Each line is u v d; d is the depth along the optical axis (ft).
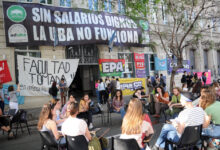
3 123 22.50
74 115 12.89
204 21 55.42
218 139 14.62
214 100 14.38
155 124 25.80
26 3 36.83
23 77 36.96
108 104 26.94
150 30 53.01
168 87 58.23
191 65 68.90
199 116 12.91
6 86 35.40
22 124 28.89
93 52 47.09
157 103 26.30
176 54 40.75
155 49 56.39
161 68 57.31
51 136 13.52
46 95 39.52
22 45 36.37
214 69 72.28
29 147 19.48
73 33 41.32
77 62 42.80
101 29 44.42
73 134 12.18
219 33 73.67
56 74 40.45
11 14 35.47
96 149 12.55
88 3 44.57
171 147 13.99
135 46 50.88
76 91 54.70
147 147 11.74
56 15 39.73
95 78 49.42
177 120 13.21
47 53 39.99
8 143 21.09
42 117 13.92
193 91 35.42
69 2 42.34
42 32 38.22
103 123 28.02
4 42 35.63
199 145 14.76
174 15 41.96
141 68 53.57
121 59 49.90
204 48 71.92
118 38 47.62
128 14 39.96
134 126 11.21
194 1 40.57
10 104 26.48
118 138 11.29
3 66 35.27
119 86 43.32
